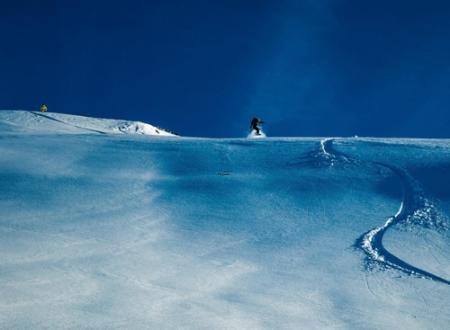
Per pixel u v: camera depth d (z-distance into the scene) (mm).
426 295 8312
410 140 21984
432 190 14367
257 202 14203
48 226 12008
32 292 7875
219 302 7844
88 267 9258
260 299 8031
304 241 11141
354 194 14500
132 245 10742
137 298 7840
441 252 10336
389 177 15766
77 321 6836
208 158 19656
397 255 10172
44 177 16922
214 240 11234
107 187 15961
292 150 20312
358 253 10344
